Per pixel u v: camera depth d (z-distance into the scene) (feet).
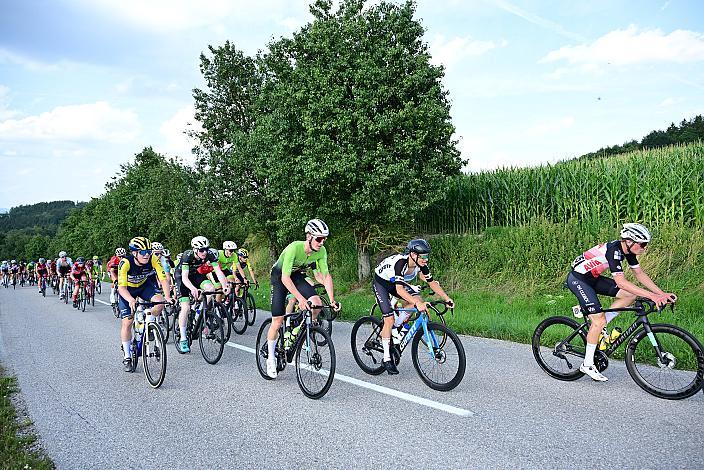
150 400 18.79
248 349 27.94
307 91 49.37
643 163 49.08
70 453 13.98
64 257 64.13
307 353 18.84
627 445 12.87
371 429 14.83
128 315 23.16
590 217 48.75
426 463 12.37
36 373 23.95
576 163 54.54
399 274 19.44
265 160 57.77
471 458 12.52
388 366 19.97
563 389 18.10
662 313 29.99
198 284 27.09
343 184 48.24
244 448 13.87
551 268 42.68
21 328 39.78
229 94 80.53
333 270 62.23
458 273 48.14
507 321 30.96
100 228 162.50
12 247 475.31
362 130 45.88
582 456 12.35
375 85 47.21
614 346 18.53
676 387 16.96
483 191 56.49
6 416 17.17
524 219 52.75
